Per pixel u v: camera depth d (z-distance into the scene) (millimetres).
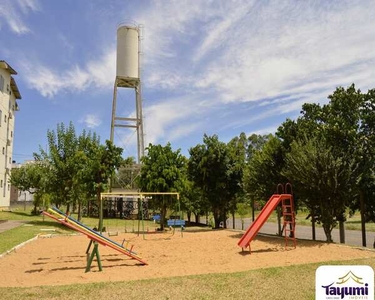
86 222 34062
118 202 42375
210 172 26547
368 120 17234
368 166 16453
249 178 21812
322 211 17125
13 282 9516
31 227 24812
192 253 14805
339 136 16875
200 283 8734
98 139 31109
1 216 33625
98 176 25047
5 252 14195
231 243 17594
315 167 15992
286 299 7656
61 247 16781
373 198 17562
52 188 28047
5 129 39125
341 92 18156
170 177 26156
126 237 21562
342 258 12469
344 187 16062
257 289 8305
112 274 10516
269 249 15258
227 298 7688
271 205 16125
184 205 33219
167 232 24828
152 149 27484
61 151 29219
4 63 35719
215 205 27531
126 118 41375
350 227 35031
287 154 17531
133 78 41062
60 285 8625
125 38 41156
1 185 38938
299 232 30625
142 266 12023
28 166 42312
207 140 27172
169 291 8102
